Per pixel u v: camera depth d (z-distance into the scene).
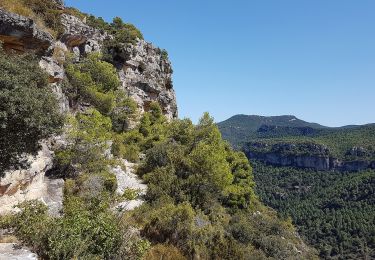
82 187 17.05
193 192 24.75
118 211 14.21
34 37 14.81
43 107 9.88
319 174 175.88
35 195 14.45
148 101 45.56
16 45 14.58
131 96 42.12
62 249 9.13
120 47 41.66
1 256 8.36
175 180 24.14
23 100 8.79
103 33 42.28
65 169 18.36
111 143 27.50
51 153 17.88
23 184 13.45
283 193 167.50
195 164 25.38
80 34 30.30
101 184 18.20
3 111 8.40
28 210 10.20
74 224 10.16
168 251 15.16
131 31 50.03
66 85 25.38
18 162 10.72
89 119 22.08
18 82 9.07
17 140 9.41
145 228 16.58
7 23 13.48
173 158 26.66
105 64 33.50
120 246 11.49
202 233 17.56
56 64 19.22
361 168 168.00
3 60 9.38
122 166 25.77
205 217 22.80
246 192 47.94
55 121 10.32
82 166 19.38
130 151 31.84
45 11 25.58
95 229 10.55
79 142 19.53
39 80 10.70
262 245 33.00
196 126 35.69
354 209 133.75
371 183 144.12
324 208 142.88
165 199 21.50
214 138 34.66
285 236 45.00
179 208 17.81
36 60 13.00
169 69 58.09
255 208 52.53
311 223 126.31
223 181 26.75
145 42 50.44
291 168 188.62
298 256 39.53
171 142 31.92
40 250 9.37
